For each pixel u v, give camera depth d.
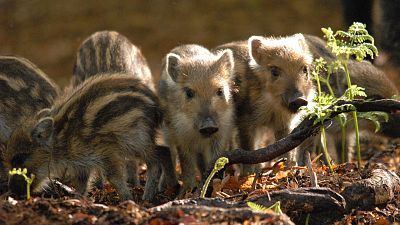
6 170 11.47
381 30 18.20
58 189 10.77
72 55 23.31
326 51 13.40
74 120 11.03
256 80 12.12
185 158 11.53
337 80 12.97
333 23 24.41
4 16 25.84
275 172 10.91
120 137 10.91
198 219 7.97
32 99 12.41
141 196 11.41
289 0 25.98
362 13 18.88
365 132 13.66
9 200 8.73
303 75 11.79
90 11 25.91
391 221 9.26
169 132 11.74
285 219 8.01
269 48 12.02
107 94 11.03
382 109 9.86
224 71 11.66
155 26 24.84
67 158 11.02
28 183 9.13
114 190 11.39
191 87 11.36
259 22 24.78
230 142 12.33
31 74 12.61
